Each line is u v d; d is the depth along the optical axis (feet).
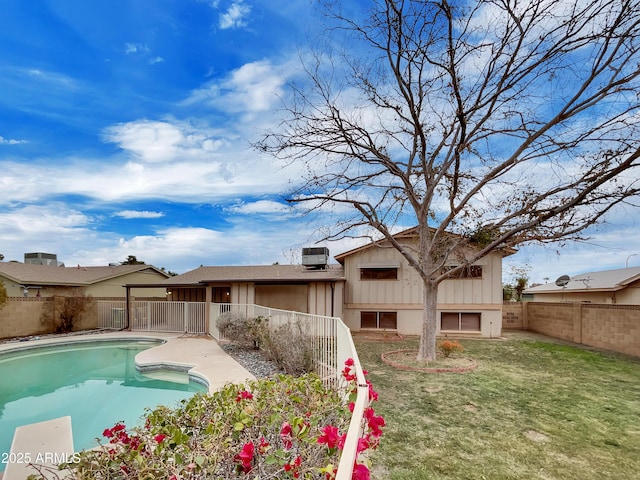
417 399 19.03
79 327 53.88
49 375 30.73
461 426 15.34
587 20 23.24
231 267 68.28
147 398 23.89
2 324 45.27
